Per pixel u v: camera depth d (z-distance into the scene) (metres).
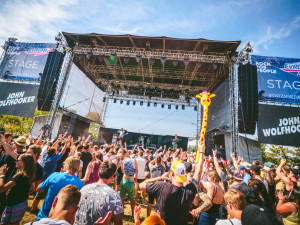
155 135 19.84
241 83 10.40
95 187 1.81
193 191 1.99
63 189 1.38
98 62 14.14
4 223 2.13
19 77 11.86
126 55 11.66
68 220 1.28
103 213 1.65
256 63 11.02
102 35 11.06
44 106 11.03
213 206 2.56
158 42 11.40
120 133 17.28
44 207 2.11
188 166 2.95
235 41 10.45
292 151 18.70
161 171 5.04
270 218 1.21
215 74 13.85
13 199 2.18
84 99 14.88
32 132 11.66
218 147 13.70
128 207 4.69
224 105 12.19
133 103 19.28
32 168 2.37
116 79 17.23
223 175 4.05
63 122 13.18
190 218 2.77
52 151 3.87
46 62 11.16
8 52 12.32
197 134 17.19
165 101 18.83
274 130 10.11
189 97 17.34
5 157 3.28
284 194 2.96
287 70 10.87
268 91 10.59
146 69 14.80
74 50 11.55
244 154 11.29
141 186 2.21
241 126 10.14
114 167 1.99
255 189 2.58
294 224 2.48
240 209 1.66
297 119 10.28
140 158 5.21
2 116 20.73
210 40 10.60
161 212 1.96
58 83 11.06
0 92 11.84
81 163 3.99
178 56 11.49
